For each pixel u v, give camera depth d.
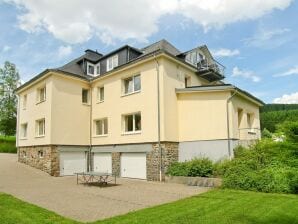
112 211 9.09
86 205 10.02
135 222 7.60
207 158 16.72
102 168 21.47
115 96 20.92
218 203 9.70
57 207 9.69
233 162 14.77
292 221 7.46
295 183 11.37
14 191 12.92
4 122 39.81
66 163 20.83
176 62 19.16
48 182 16.47
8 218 8.02
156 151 17.53
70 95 21.88
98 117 22.33
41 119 22.03
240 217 7.88
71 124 21.64
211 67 22.55
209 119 17.83
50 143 20.11
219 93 17.80
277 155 13.72
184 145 18.28
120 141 20.06
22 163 23.78
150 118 18.17
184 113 18.61
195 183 14.91
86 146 22.47
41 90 23.17
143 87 18.86
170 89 18.31
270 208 8.75
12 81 40.53
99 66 24.41
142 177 18.25
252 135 21.30
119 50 22.55
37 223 7.55
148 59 18.42
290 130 13.65
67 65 24.31
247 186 12.37
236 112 18.39
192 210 8.79
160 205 9.76
